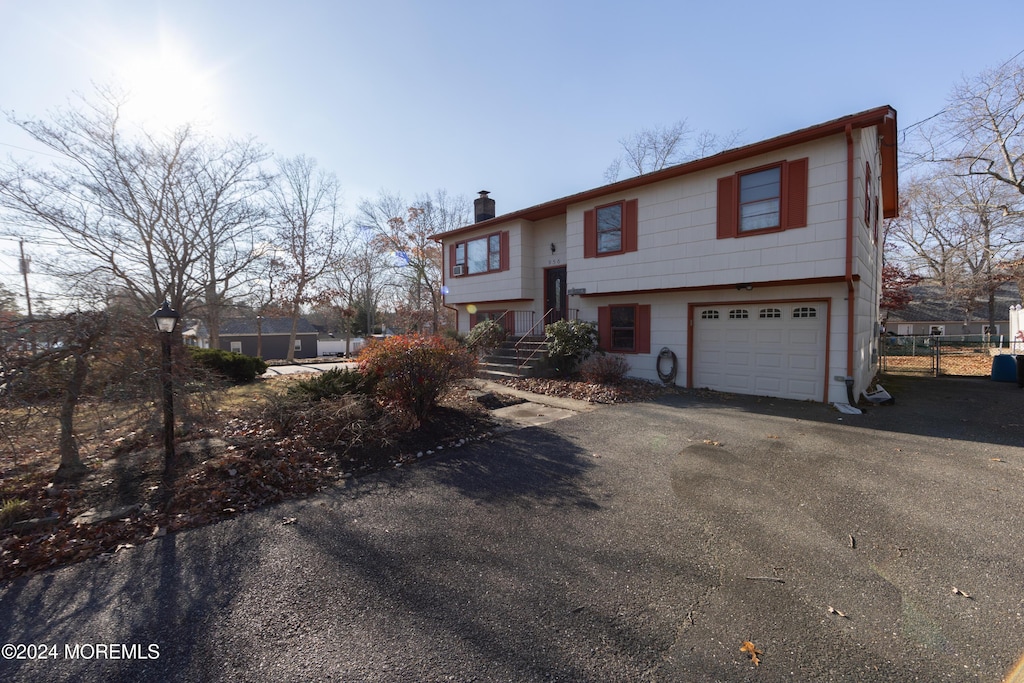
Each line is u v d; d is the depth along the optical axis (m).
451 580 2.93
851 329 8.41
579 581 2.90
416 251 27.66
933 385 11.38
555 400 9.31
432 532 3.63
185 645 2.36
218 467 4.80
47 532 3.57
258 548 3.39
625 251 11.10
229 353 12.36
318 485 4.70
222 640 2.39
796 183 8.43
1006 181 16.95
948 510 3.88
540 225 14.33
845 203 7.90
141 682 2.11
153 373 4.92
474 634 2.41
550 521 3.80
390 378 6.67
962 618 2.49
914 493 4.26
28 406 4.29
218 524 3.79
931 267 25.92
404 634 2.42
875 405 8.55
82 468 4.71
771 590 2.78
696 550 3.28
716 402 8.99
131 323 5.01
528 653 2.26
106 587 2.90
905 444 5.90
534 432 6.74
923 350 24.52
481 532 3.62
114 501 4.07
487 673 2.13
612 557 3.20
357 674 2.13
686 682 2.06
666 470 5.04
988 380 12.41
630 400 9.24
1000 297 36.91
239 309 19.20
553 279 14.04
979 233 18.50
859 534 3.49
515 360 12.52
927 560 3.10
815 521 3.72
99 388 4.66
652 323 11.28
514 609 2.62
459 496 4.38
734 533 3.53
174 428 5.63
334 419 6.23
